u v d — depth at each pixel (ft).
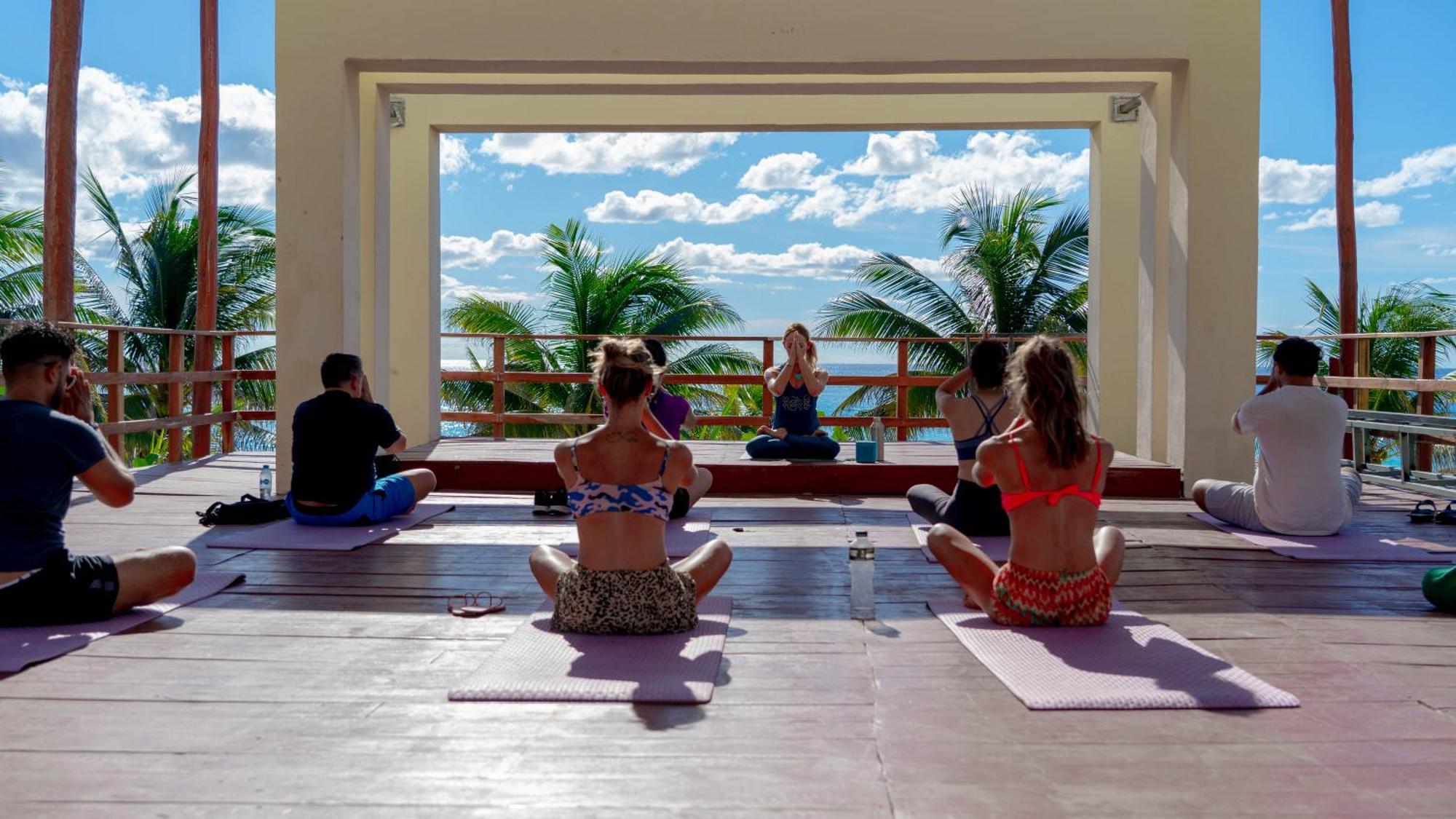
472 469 23.59
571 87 25.07
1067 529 11.12
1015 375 11.31
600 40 22.13
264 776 7.39
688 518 19.60
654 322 46.34
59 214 28.35
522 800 7.00
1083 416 11.18
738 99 28.14
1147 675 9.55
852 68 22.63
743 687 9.44
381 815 6.77
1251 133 22.16
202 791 7.13
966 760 7.69
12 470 10.96
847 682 9.57
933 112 28.22
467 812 6.81
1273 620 11.98
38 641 10.64
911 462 23.95
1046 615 11.12
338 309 22.34
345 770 7.50
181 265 49.34
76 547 16.42
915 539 17.30
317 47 22.20
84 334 48.01
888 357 45.73
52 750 7.88
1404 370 45.34
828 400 65.31
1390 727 8.40
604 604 10.84
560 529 18.25
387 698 9.11
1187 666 9.83
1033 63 22.25
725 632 11.25
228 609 12.43
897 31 21.99
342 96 22.25
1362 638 11.18
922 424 33.32
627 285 46.60
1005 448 11.12
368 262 24.89
